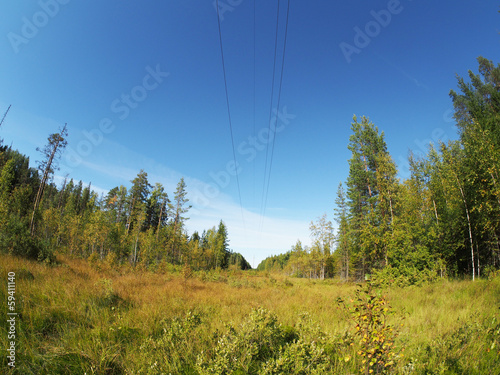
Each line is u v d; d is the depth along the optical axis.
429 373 3.42
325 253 40.62
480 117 17.95
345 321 6.18
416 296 10.40
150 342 4.37
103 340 4.58
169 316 6.18
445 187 16.59
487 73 21.23
